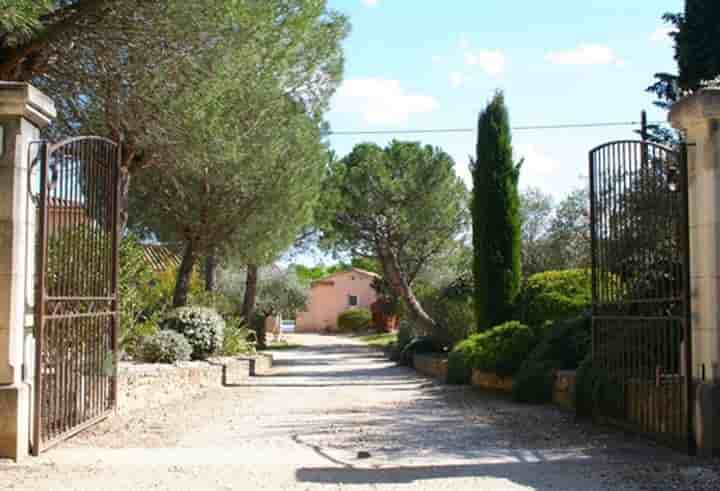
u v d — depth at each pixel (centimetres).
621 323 883
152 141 1228
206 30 1087
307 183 2000
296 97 1855
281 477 643
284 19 1455
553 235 2319
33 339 762
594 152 953
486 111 1705
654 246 827
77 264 871
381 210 2798
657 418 801
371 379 1891
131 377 1107
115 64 1081
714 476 635
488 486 609
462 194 2895
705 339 730
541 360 1246
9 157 733
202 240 1959
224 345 1922
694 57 1443
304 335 5728
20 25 860
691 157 754
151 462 708
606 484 616
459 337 2164
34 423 738
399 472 664
